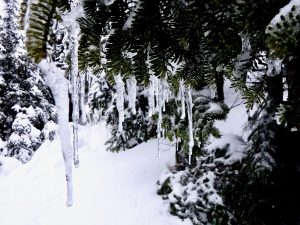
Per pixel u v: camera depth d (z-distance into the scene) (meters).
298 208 4.11
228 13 0.85
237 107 7.29
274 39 0.73
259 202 4.29
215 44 0.92
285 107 1.07
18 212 8.39
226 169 5.58
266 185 4.27
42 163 11.19
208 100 4.81
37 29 0.72
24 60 16.70
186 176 6.32
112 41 0.92
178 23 0.88
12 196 9.50
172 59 0.94
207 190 5.59
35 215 7.95
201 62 1.05
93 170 9.02
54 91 0.85
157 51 0.93
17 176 11.24
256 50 1.11
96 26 0.91
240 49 0.93
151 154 8.74
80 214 7.26
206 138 4.90
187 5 0.85
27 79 17.48
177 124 5.16
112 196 7.42
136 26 0.88
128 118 9.09
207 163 6.12
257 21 0.84
